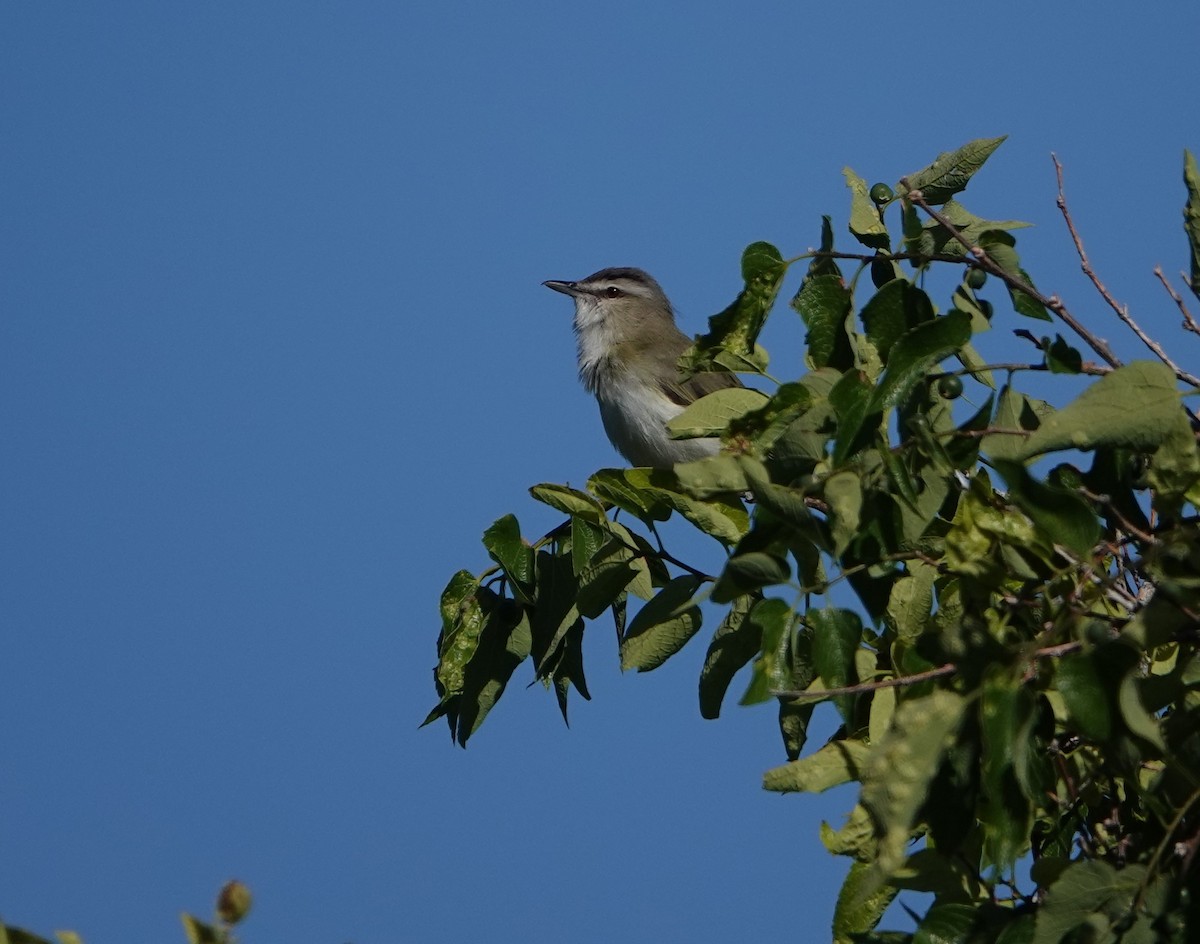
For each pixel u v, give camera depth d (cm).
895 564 855
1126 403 736
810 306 951
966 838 784
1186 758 689
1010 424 922
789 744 946
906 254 966
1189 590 677
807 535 767
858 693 813
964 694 668
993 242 1005
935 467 813
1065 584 756
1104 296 913
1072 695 661
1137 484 841
